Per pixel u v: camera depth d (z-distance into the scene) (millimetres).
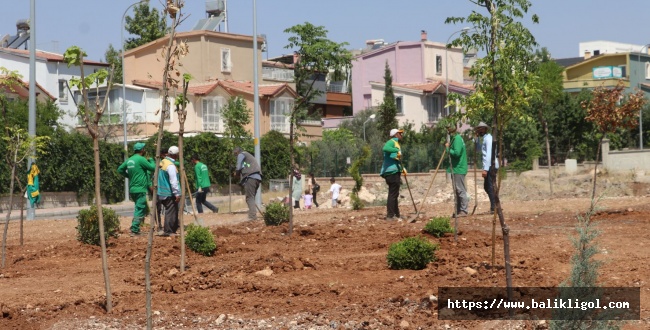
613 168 48250
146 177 18203
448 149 16031
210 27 70625
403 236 15633
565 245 13680
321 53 18078
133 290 11398
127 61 68938
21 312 10258
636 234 14836
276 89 65438
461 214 19484
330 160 58781
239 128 47469
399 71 88438
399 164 19281
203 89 63094
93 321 9781
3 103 17297
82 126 58969
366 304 9820
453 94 12789
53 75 61312
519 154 59875
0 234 20406
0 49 61719
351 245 15109
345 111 95562
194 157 25953
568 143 67062
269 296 10609
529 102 11172
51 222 23750
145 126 60688
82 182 47594
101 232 10422
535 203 22422
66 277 12734
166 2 8867
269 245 15555
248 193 21562
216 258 14070
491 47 9664
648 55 95062
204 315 9766
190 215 25438
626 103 23984
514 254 12742
